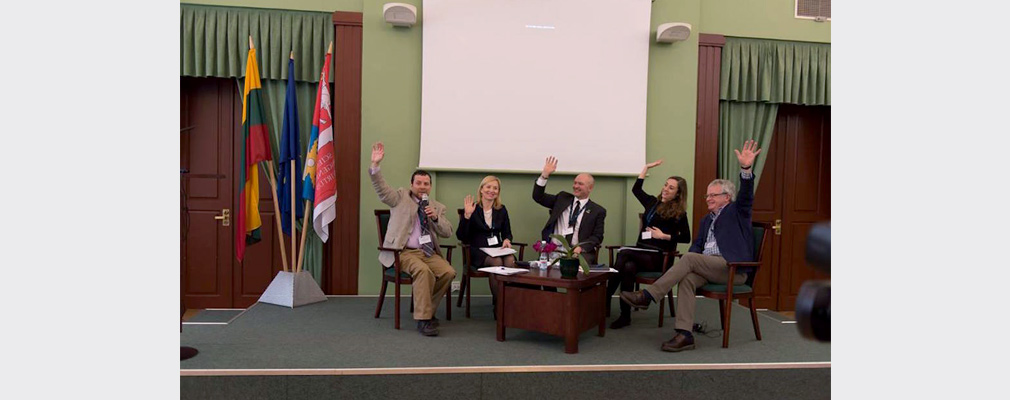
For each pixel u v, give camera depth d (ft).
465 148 13.25
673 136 14.05
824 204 15.58
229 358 8.45
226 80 13.55
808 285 2.36
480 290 13.70
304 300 12.25
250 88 12.09
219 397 7.83
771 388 8.55
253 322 10.70
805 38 14.60
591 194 13.91
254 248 13.73
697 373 8.45
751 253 9.80
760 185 15.39
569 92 13.55
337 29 13.07
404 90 13.26
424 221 10.98
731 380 8.48
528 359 8.60
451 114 13.19
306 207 12.34
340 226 13.24
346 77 13.11
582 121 13.60
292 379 7.89
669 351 9.11
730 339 9.97
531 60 13.42
